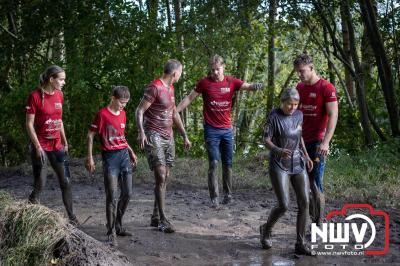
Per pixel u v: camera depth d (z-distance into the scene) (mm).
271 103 17516
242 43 14891
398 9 13148
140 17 14242
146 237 6645
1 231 5363
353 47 13023
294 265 5676
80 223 7328
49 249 5254
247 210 8117
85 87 13719
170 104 6918
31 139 6688
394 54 13352
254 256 5984
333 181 9375
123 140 6418
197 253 6090
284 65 20094
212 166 8227
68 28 14383
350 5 12844
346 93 14656
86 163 6477
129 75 14148
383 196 8445
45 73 6730
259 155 12133
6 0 14984
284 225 7188
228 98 8242
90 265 5238
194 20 14602
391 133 13297
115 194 6293
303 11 13406
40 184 6816
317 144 6492
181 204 8547
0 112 14469
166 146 6922
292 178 5992
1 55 15352
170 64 6922
